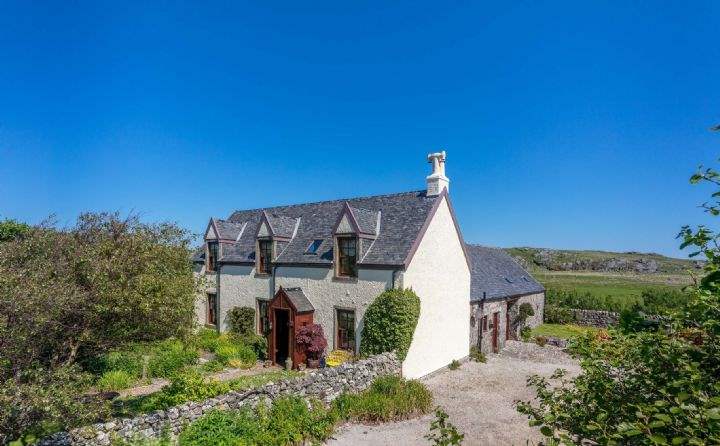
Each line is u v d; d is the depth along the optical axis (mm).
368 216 21062
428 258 20031
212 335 25156
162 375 18438
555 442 4980
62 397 8664
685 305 5258
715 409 3914
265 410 12398
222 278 26953
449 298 21781
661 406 4379
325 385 14484
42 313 9305
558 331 33188
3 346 8727
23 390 8180
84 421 9461
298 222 25172
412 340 18703
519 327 30688
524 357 25219
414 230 19609
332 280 20734
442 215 21266
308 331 20469
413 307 18219
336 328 20453
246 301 25250
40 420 8578
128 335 12305
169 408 11047
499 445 12516
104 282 11391
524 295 31656
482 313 25609
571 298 38594
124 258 12539
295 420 12352
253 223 28766
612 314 34281
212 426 10945
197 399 12289
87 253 11945
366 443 12266
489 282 28516
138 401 14117
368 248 20109
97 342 11641
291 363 20531
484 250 35156
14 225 23672
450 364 21719
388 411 13992
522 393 17516
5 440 8023
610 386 5422
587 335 6715
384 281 18938
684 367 4633
